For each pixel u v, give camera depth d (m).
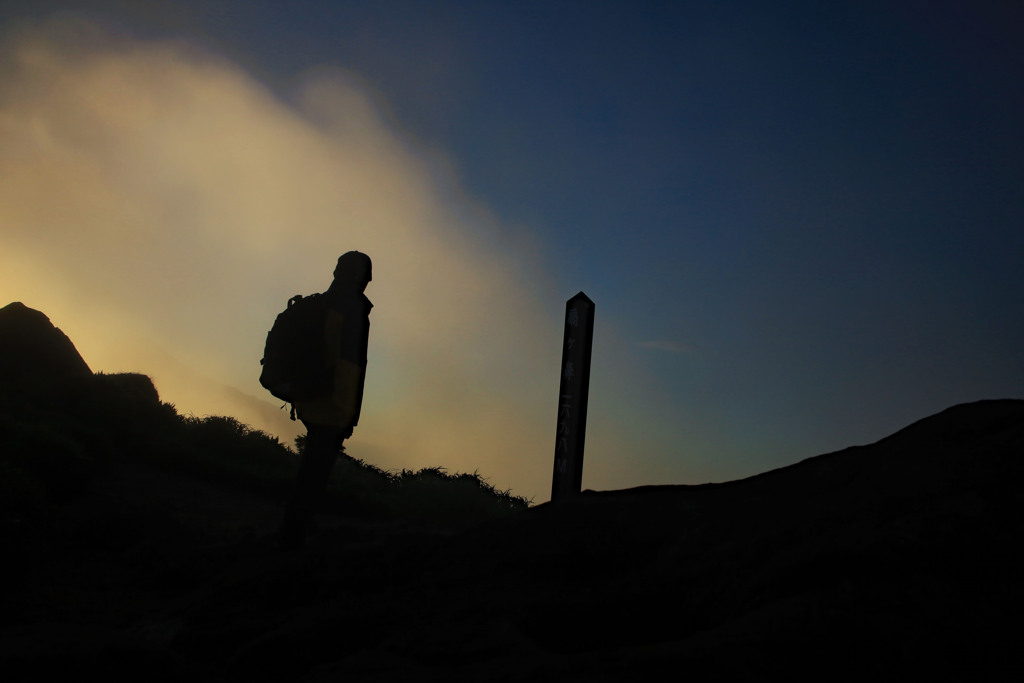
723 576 2.20
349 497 8.74
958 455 2.31
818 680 1.53
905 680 1.53
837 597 1.76
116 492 6.84
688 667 1.57
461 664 1.95
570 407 5.75
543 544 2.73
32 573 4.34
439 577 2.66
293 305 5.24
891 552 1.88
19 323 9.59
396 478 10.65
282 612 2.71
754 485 2.86
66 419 8.00
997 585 1.78
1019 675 1.53
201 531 5.94
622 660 1.64
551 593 2.42
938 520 2.00
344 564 2.89
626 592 2.27
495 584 2.54
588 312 5.93
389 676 1.83
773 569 2.00
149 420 9.82
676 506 2.86
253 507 7.72
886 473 2.42
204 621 2.74
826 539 2.05
